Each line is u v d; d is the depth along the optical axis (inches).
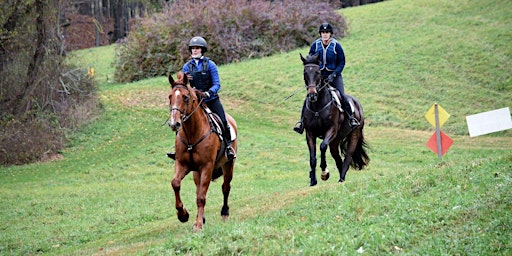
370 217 313.1
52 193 661.3
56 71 1029.2
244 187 649.0
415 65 1302.9
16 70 986.7
